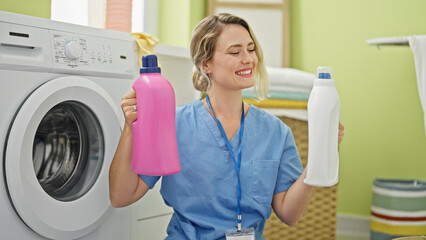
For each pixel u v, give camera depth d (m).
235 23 1.31
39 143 1.46
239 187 1.30
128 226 1.69
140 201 1.86
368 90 2.93
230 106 1.35
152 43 1.83
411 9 2.82
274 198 1.36
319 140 1.14
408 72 2.82
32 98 1.34
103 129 1.58
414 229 2.45
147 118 1.11
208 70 1.34
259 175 1.32
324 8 3.02
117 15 2.10
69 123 1.54
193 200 1.30
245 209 1.31
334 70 3.01
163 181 1.36
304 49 3.09
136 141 1.13
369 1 2.91
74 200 1.49
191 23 2.82
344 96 2.99
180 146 1.32
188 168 1.31
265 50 3.07
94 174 1.58
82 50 1.51
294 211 1.30
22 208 1.32
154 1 2.85
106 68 1.59
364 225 2.92
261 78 1.38
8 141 1.30
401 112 2.85
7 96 1.31
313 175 1.15
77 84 1.46
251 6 3.05
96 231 1.58
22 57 1.34
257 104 2.34
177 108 1.39
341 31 2.99
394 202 2.47
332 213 2.65
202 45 1.31
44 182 1.48
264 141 1.36
